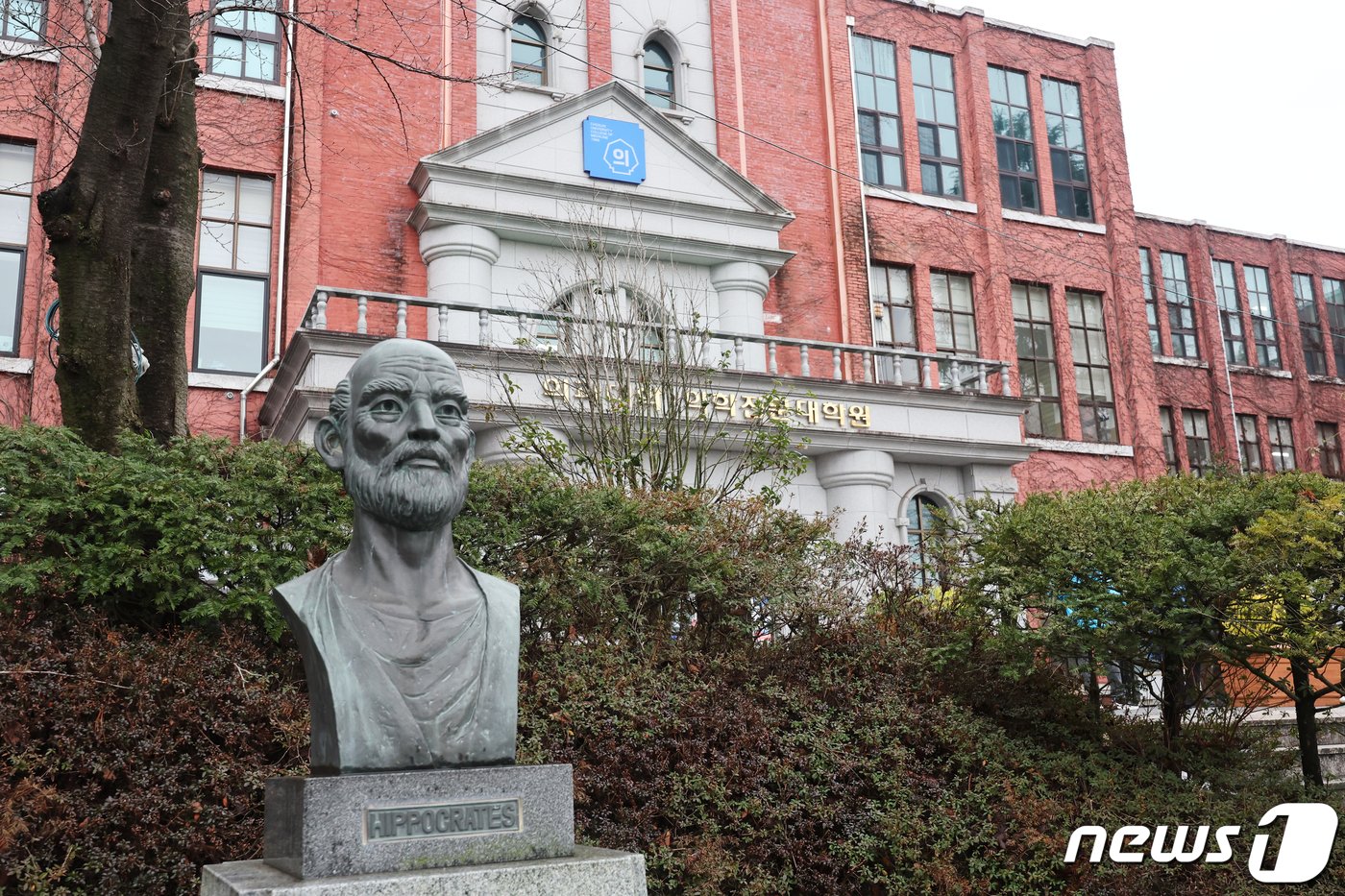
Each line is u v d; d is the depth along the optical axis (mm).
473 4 21781
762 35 25047
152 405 9883
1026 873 8422
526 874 4422
